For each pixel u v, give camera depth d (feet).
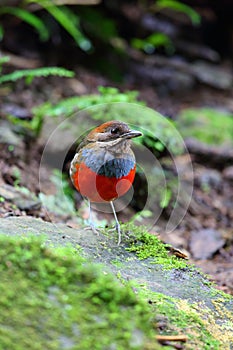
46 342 15.87
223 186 45.37
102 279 18.07
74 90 51.85
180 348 16.99
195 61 73.10
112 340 16.35
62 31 58.85
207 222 39.09
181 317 18.60
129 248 23.20
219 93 68.64
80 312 16.90
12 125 39.04
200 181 45.09
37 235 21.42
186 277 22.03
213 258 34.06
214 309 20.17
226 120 55.83
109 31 61.21
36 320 16.38
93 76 58.44
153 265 22.36
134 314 17.35
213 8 74.54
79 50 60.39
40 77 51.62
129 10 67.72
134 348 16.31
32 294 17.07
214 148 49.08
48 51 58.54
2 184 31.42
